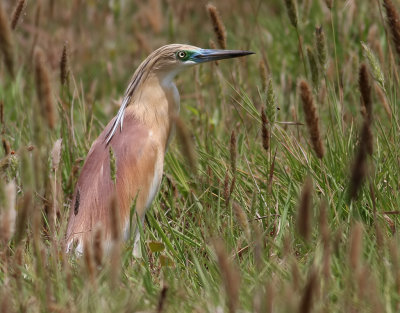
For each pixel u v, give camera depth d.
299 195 8.02
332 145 9.41
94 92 13.70
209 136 10.73
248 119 11.27
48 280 6.36
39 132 6.74
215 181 9.38
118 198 8.77
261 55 12.84
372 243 6.70
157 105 9.56
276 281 6.57
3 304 5.86
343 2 14.16
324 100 10.52
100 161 9.03
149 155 9.18
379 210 7.97
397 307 6.09
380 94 9.31
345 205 8.04
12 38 6.70
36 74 6.47
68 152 10.27
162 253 8.05
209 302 6.38
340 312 6.07
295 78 13.23
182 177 9.70
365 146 5.50
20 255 6.34
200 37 16.61
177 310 6.37
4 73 13.40
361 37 12.57
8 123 11.35
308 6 10.66
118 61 15.55
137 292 6.50
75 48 15.30
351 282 6.18
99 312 6.00
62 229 7.52
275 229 8.06
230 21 16.20
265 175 9.21
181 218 8.98
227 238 7.84
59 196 8.24
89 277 5.97
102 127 11.48
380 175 8.37
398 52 7.72
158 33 15.29
